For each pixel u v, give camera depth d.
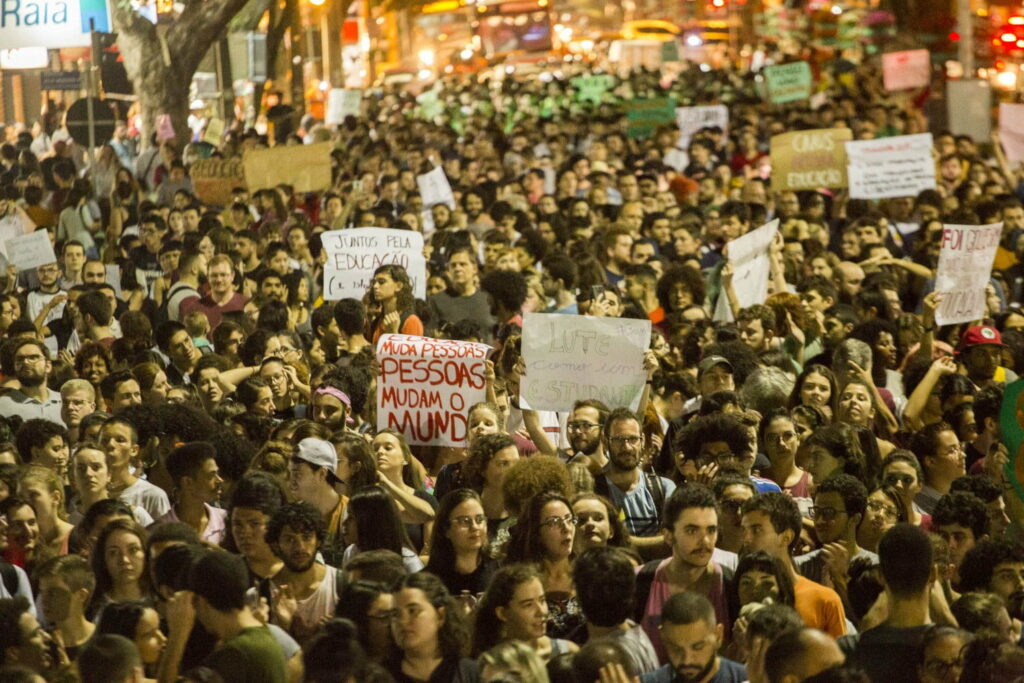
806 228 21.12
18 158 32.88
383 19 76.19
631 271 17.70
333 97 43.22
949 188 27.44
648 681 7.36
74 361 14.67
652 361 11.88
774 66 37.22
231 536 8.84
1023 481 10.02
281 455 10.12
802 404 12.27
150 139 39.25
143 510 9.91
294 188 25.98
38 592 8.85
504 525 9.42
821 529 9.21
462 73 71.06
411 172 28.81
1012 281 19.67
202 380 13.34
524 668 6.77
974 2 52.25
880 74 43.34
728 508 9.22
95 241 25.56
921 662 7.38
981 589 8.73
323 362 15.19
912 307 19.31
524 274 17.06
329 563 9.26
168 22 39.22
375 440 10.42
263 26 52.12
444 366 11.82
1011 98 45.91
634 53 66.38
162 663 7.15
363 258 16.89
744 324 14.50
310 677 6.62
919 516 10.24
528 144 33.59
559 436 12.70
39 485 9.66
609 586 7.71
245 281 18.84
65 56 43.69
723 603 8.37
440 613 7.26
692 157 29.64
